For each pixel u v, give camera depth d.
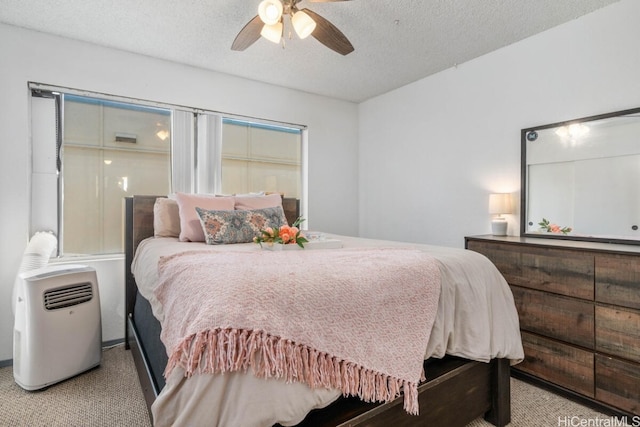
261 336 0.87
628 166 1.97
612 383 1.67
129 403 1.76
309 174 3.65
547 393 1.89
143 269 1.85
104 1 1.99
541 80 2.37
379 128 3.74
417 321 1.22
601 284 1.72
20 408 1.71
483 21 2.23
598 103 2.10
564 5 2.05
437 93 3.11
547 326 1.94
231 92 3.13
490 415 1.57
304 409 0.90
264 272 1.10
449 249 1.76
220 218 2.24
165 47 2.58
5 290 2.23
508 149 2.57
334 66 2.94
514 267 2.12
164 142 2.88
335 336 1.01
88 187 2.60
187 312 0.98
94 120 2.61
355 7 2.06
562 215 2.25
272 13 1.65
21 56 2.28
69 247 2.54
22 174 2.29
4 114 2.23
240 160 3.29
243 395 0.83
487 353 1.37
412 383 1.13
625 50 1.99
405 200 3.44
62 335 1.96
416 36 2.42
